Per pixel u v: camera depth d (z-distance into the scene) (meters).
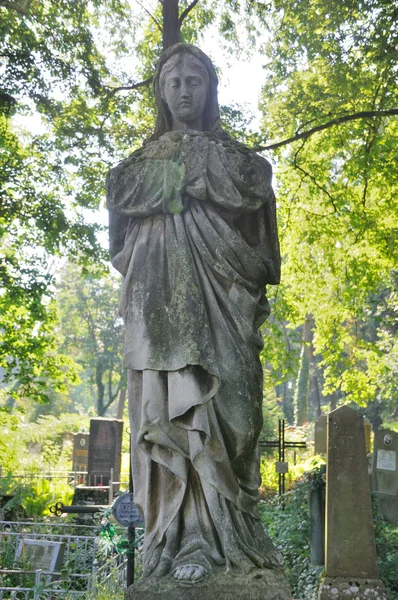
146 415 3.94
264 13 16.55
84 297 47.56
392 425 30.05
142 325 4.04
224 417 3.94
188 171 4.32
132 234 4.39
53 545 9.34
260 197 4.39
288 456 24.80
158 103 4.88
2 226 16.89
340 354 18.92
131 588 3.61
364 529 8.87
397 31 14.59
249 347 4.12
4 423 19.75
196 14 17.27
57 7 16.20
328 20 15.28
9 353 17.97
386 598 8.57
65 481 21.88
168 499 3.94
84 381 53.97
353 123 16.34
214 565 3.72
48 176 16.80
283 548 10.88
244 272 4.23
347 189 17.53
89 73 16.11
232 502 3.91
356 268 17.62
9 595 7.69
